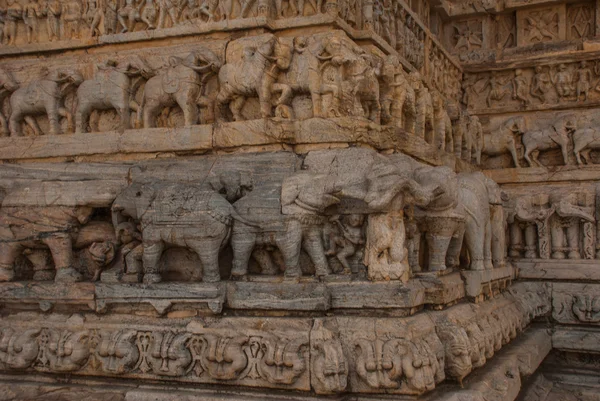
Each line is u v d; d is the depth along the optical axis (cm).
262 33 561
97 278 516
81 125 602
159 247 486
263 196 477
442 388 446
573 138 840
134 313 486
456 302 521
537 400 591
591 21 935
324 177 463
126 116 588
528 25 962
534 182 845
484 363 487
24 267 556
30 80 630
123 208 501
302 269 481
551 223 764
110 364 464
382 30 652
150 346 461
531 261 757
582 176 816
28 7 648
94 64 614
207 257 471
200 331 455
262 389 436
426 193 462
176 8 598
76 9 636
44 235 522
